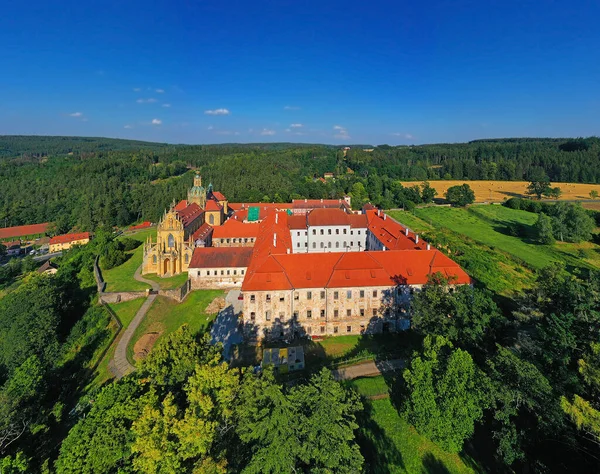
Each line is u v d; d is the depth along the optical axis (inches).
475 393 1481.3
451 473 1510.8
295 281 2576.3
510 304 2844.5
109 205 7485.2
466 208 7071.9
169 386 1604.3
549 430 1333.7
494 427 1654.8
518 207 6840.6
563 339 1423.5
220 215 5408.5
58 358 2783.0
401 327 2650.1
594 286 1690.5
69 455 1258.6
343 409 1295.5
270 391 1284.4
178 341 1748.3
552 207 6245.1
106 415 1365.7
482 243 4722.0
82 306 3597.4
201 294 3523.6
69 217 7682.1
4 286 4746.6
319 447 1182.9
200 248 3811.5
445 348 1747.0
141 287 3720.5
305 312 2583.7
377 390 1945.1
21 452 1384.1
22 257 6245.1
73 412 2078.0
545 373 1437.0
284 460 1136.8
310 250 4581.7
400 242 3503.9
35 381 2117.4
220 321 2960.1
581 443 1305.4
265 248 3154.5
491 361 1528.1
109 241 5049.2
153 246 4357.8
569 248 4419.3
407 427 1712.6
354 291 2586.1
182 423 1195.9
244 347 2524.6
